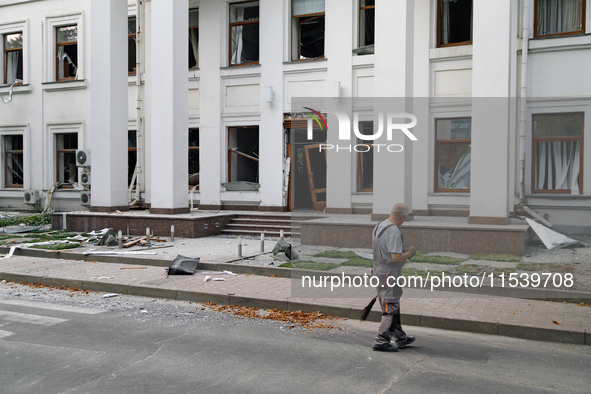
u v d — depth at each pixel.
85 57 19.08
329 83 15.57
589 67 12.07
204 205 17.22
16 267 9.97
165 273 9.26
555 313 6.25
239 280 8.53
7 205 20.72
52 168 19.78
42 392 3.94
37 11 19.86
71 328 5.89
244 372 4.41
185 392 3.94
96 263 10.47
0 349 5.04
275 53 16.27
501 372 4.48
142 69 17.91
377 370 4.49
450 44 13.79
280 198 16.22
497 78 10.65
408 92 11.60
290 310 6.91
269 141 16.39
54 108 19.67
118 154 16.00
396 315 5.04
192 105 17.53
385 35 11.59
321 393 3.93
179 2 14.61
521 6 12.59
